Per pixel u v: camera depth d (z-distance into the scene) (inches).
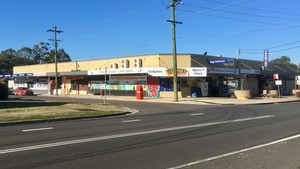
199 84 1779.0
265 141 443.2
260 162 327.3
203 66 1815.9
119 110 939.3
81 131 535.8
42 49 5142.7
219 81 1907.0
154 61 1806.1
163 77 1777.8
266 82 2327.8
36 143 425.7
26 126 614.9
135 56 1888.5
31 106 1014.4
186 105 1224.8
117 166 311.3
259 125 612.4
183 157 347.9
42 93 2519.7
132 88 1888.5
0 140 450.0
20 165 313.4
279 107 1114.1
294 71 2701.8
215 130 544.7
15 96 1982.0
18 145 412.2
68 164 317.4
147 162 326.3
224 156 353.1
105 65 2074.3
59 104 1123.3
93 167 307.1
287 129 559.5
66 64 2394.2
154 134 500.1
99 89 2094.0
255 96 1878.7
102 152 370.9
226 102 1354.6
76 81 2271.2
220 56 1948.8
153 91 1802.4
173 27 1407.5
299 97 1780.3
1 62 4495.6
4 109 888.9
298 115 813.2
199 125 609.9
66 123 661.3
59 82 2434.8
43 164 317.1
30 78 2696.9
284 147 403.2
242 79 2003.0
